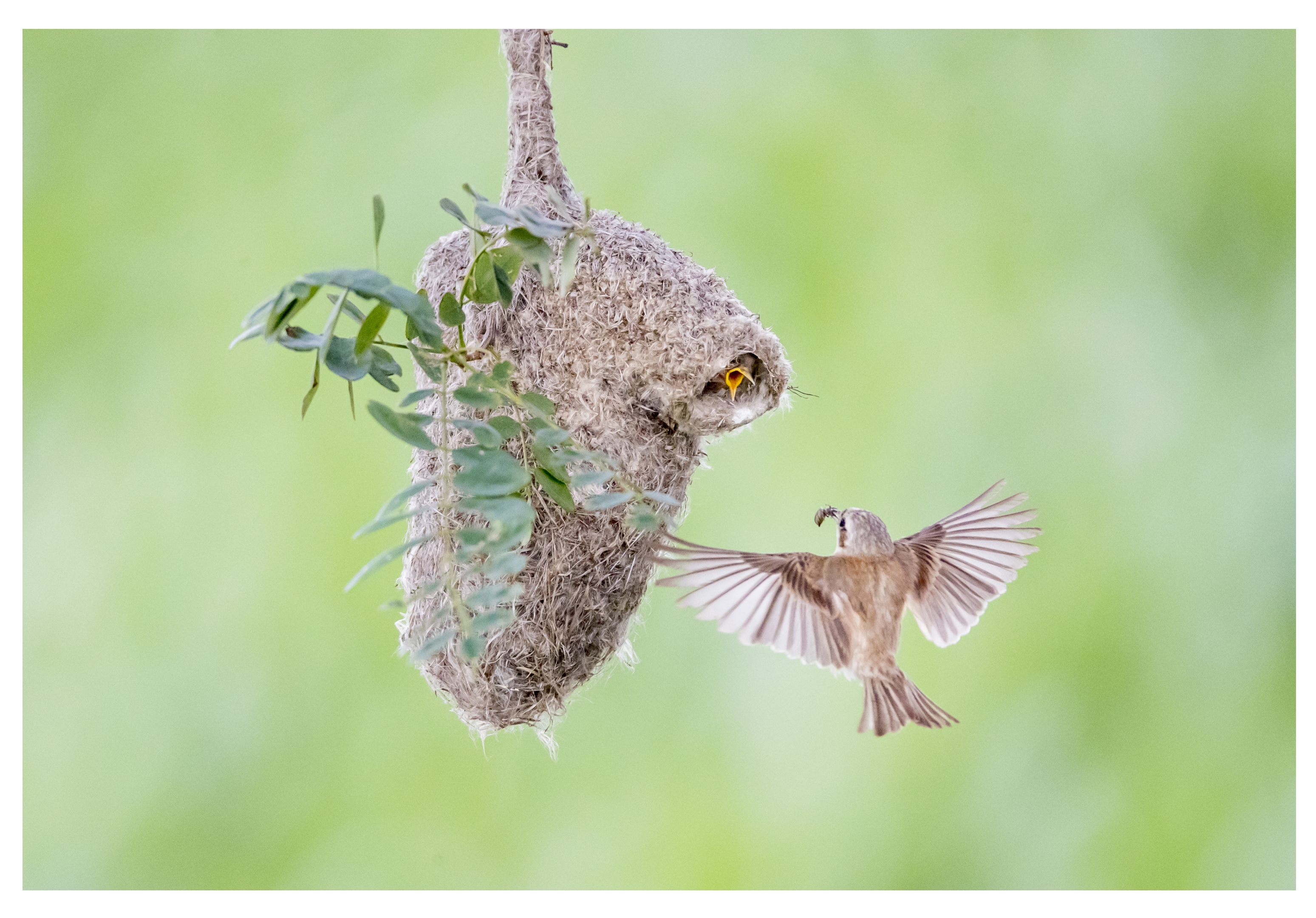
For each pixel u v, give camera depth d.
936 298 8.93
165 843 8.48
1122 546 8.84
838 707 9.06
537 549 4.18
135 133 8.74
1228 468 8.81
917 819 8.86
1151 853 8.64
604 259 4.20
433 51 8.95
